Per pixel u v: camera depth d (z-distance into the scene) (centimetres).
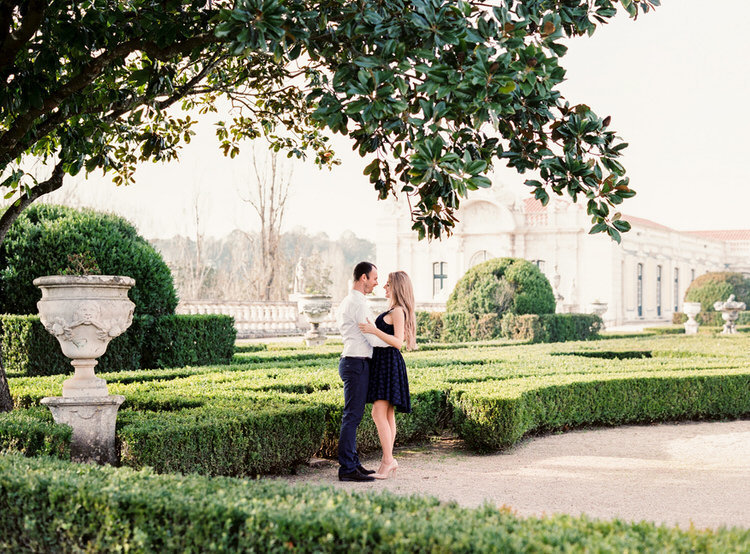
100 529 296
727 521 409
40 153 652
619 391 782
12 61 454
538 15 439
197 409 530
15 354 864
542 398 703
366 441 595
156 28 452
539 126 443
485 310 1956
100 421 457
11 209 591
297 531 259
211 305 2172
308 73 658
